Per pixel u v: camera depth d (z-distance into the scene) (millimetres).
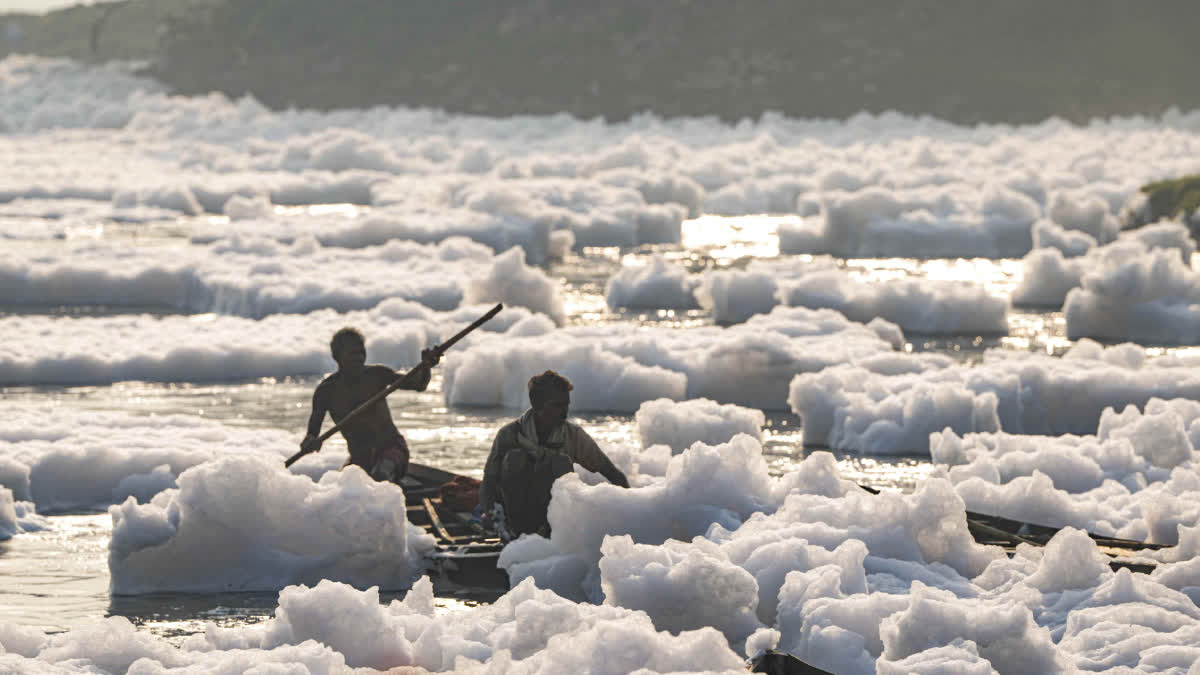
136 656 20625
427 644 21094
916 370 52188
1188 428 40938
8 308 78625
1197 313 67812
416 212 129500
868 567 24875
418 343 61688
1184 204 116312
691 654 18750
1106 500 33188
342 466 36125
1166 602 22750
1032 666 19984
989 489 32688
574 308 80062
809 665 19516
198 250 98750
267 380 56844
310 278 82188
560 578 27188
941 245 114312
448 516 33312
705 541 24781
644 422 40125
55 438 40688
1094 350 54219
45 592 28641
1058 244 104625
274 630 21453
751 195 164625
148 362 56969
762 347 52438
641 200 142375
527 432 30328
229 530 29000
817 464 28828
